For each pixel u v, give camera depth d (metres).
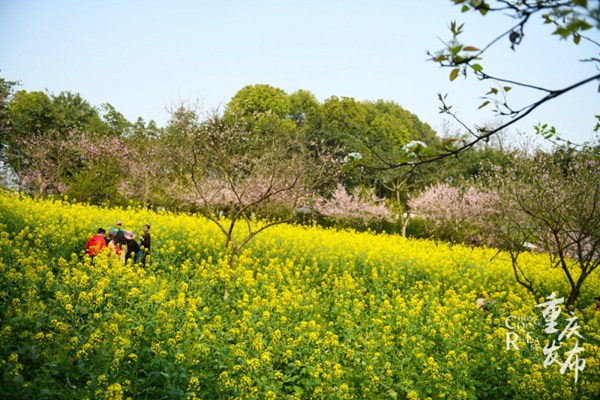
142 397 6.43
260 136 21.47
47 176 32.09
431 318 11.02
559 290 16.22
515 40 2.74
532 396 7.59
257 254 16.30
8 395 5.32
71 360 6.51
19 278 8.80
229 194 27.36
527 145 15.30
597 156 7.20
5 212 16.09
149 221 18.84
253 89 48.22
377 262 16.84
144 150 29.48
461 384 7.94
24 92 43.53
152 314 8.75
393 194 42.84
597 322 11.59
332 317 11.18
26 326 7.14
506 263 20.30
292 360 8.23
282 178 18.08
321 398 7.00
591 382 8.20
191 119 16.86
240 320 9.24
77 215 18.17
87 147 31.95
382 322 10.07
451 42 2.84
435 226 29.86
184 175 27.50
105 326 7.56
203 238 16.38
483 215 26.50
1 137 33.12
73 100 43.12
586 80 2.64
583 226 12.32
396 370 8.26
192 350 7.42
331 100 52.94
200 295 11.08
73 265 12.32
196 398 6.20
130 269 10.47
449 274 16.78
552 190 13.14
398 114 60.44
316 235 20.94
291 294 11.14
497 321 10.88
